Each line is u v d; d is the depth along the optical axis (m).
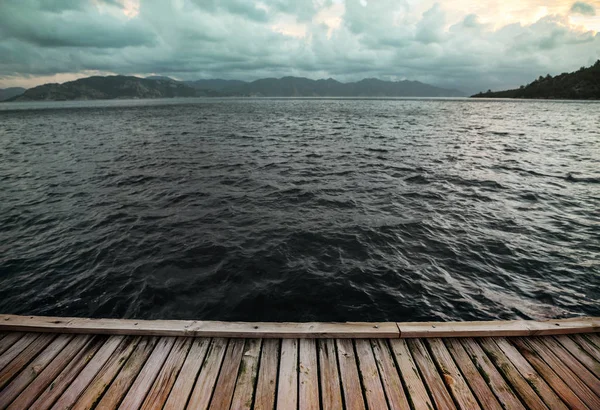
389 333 4.47
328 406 3.52
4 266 8.40
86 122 52.97
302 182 15.91
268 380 3.82
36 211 12.22
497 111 81.88
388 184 15.55
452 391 3.74
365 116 65.06
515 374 4.00
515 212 11.98
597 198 13.47
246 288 7.46
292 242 9.66
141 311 6.74
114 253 9.05
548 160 20.92
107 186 15.38
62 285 7.61
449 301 7.05
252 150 24.92
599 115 66.25
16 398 3.60
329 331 4.46
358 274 8.02
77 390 3.68
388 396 3.66
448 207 12.48
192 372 3.92
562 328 4.65
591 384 3.89
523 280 7.84
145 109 98.12
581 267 8.37
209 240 9.77
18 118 64.56
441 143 28.44
